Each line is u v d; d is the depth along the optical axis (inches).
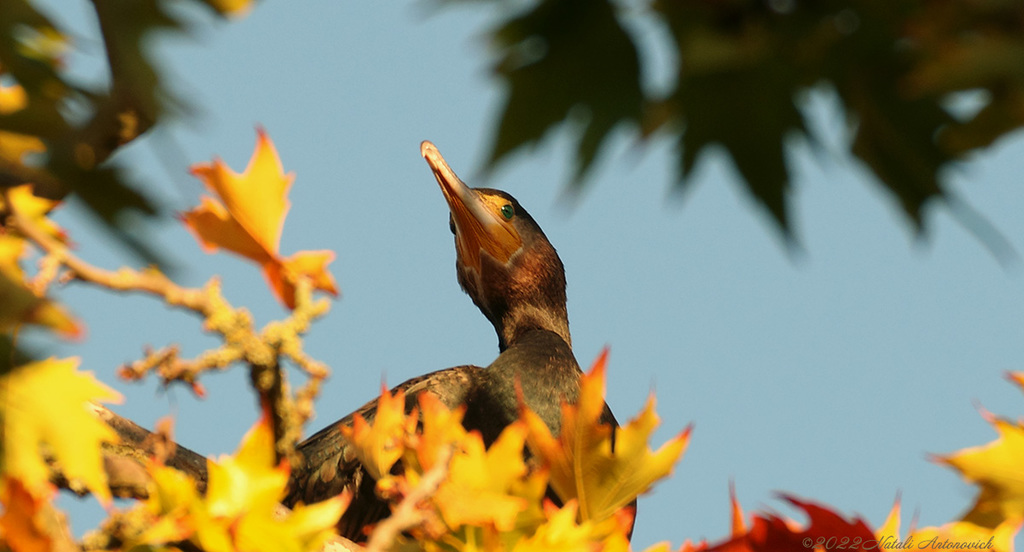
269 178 151.7
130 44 111.0
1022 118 107.0
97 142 117.9
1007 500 166.1
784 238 117.6
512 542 166.6
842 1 109.0
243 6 114.3
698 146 118.0
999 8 99.7
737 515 170.7
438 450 170.6
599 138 118.9
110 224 123.8
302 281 149.6
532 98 120.5
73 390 142.4
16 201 132.7
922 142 112.6
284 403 149.8
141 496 189.0
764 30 111.5
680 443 171.6
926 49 102.7
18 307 119.3
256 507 149.2
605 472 171.2
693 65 111.7
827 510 157.1
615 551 168.7
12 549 136.5
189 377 141.3
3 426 138.0
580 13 118.9
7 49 120.1
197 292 139.6
